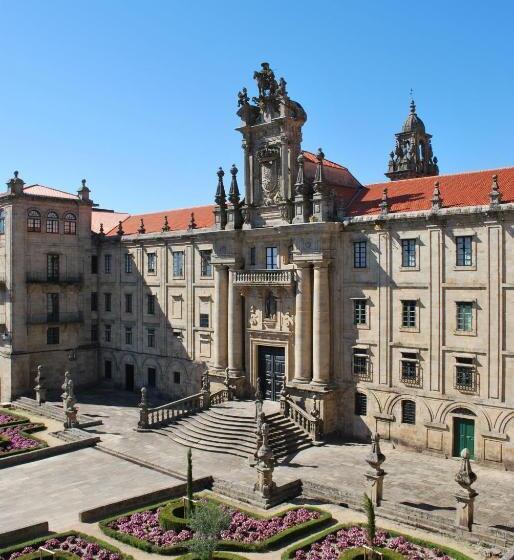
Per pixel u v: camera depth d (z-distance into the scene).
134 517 32.50
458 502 30.28
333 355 48.50
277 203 51.94
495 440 39.94
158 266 65.19
